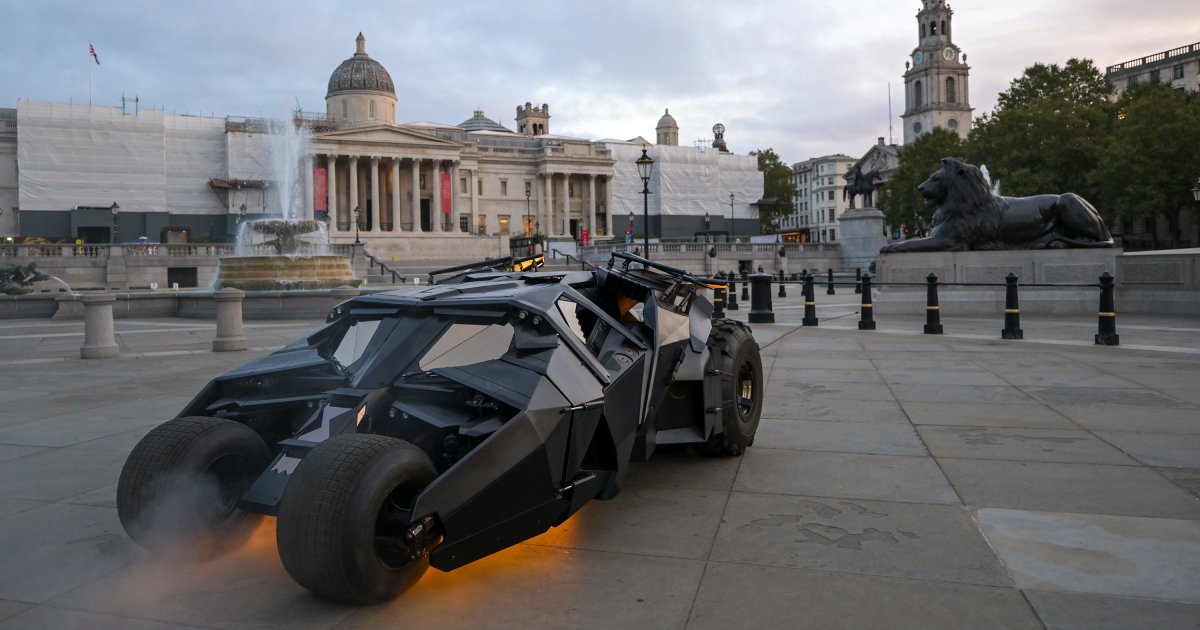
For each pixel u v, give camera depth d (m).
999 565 3.94
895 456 6.12
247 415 4.53
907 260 21.33
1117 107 68.81
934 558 4.05
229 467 4.24
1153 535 4.30
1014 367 10.66
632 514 4.84
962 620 3.35
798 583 3.77
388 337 4.36
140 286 57.84
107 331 13.88
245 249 43.97
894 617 3.39
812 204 179.75
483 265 6.30
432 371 4.02
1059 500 4.94
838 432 6.98
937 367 10.80
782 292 30.83
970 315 20.06
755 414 6.37
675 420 5.65
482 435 3.69
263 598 3.70
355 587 3.37
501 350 4.16
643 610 3.51
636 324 5.49
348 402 3.99
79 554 4.33
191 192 87.31
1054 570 3.86
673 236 114.69
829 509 4.88
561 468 3.92
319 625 3.41
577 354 4.28
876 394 8.84
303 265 30.53
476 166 105.88
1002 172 62.38
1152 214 59.00
